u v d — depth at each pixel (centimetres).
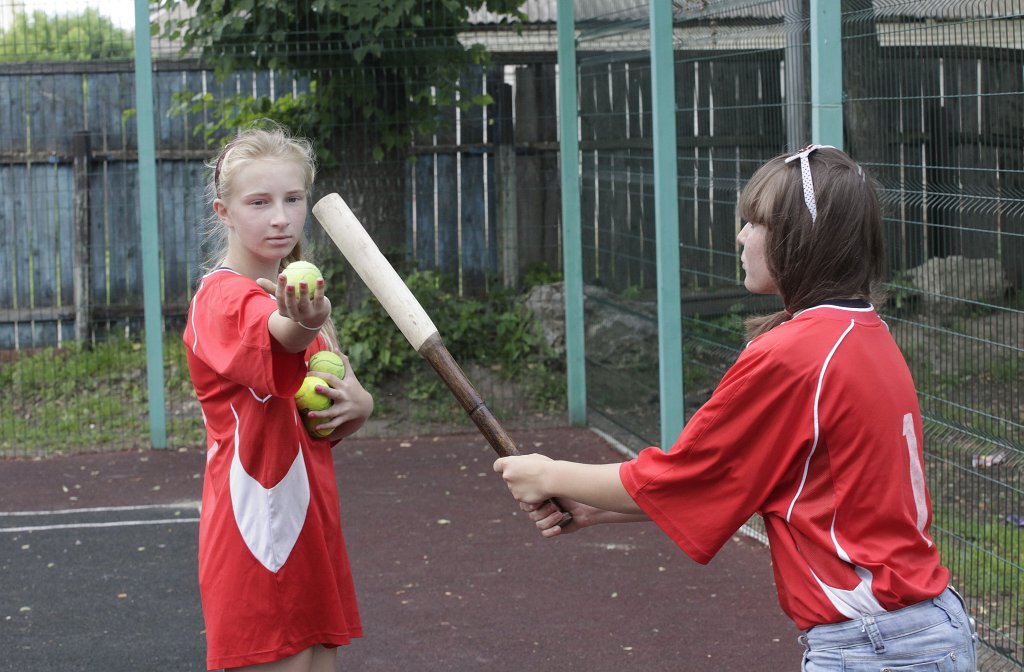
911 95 420
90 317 959
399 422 834
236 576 253
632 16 672
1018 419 402
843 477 200
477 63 882
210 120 949
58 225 952
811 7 445
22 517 634
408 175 936
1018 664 384
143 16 776
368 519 617
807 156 211
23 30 879
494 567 534
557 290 938
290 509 255
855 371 200
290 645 255
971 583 435
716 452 207
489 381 890
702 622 459
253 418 250
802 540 204
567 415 852
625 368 733
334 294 895
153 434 791
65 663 431
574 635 449
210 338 243
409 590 506
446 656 431
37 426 838
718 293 570
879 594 197
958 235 423
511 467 229
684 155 602
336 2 806
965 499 450
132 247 967
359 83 862
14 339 963
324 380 264
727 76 550
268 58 849
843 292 208
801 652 426
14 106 952
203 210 940
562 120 825
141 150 782
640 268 686
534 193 952
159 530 606
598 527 595
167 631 464
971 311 421
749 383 204
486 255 952
